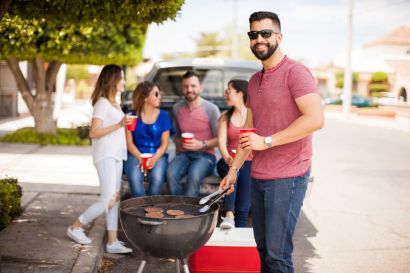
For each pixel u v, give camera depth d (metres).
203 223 3.24
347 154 13.27
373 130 20.64
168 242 3.18
